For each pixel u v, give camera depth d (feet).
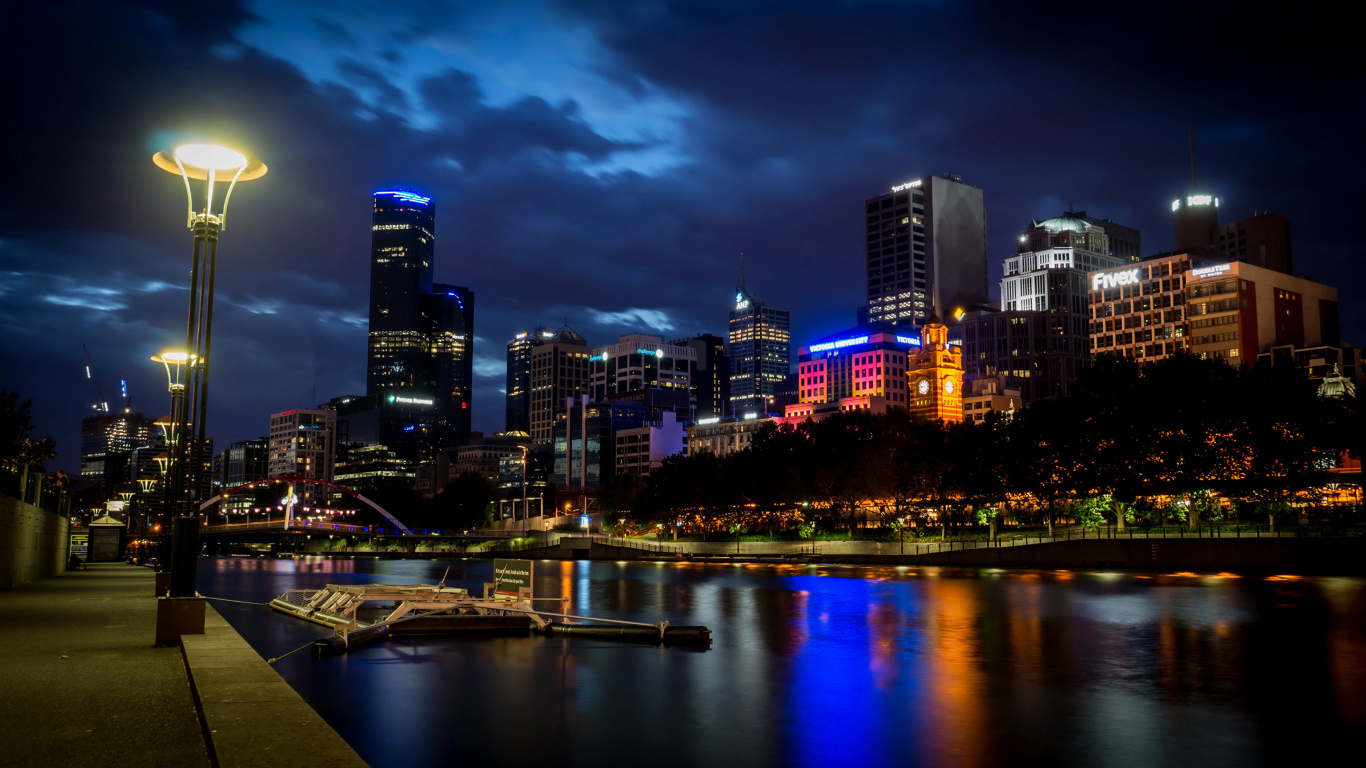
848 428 567.59
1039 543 435.94
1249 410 396.98
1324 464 425.28
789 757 72.79
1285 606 208.03
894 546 507.30
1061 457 446.19
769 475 577.43
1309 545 348.79
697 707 90.68
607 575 403.34
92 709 64.90
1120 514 438.40
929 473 500.74
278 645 130.52
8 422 315.58
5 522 198.29
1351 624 169.07
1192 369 429.79
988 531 503.20
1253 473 406.62
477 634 141.69
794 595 255.50
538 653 123.24
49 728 59.00
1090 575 354.13
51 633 110.52
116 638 105.50
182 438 103.50
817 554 531.50
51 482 333.21
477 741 76.28
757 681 105.09
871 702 93.97
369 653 121.80
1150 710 90.68
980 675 111.24
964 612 197.16
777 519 632.38
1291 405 393.50
